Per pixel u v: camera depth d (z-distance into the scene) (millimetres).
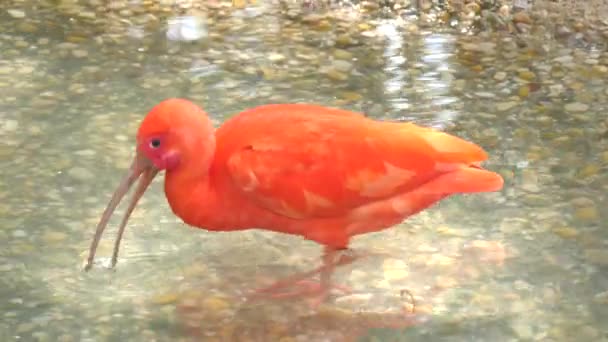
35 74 6043
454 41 6527
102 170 5109
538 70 6133
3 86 5879
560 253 4512
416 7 6988
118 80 5996
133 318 4102
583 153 5258
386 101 5770
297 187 4137
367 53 6379
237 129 4258
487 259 4492
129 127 5484
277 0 7141
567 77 6031
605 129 5469
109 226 4719
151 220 4805
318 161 4109
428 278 4395
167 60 6262
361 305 4250
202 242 4676
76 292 4242
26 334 3945
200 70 6129
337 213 4203
